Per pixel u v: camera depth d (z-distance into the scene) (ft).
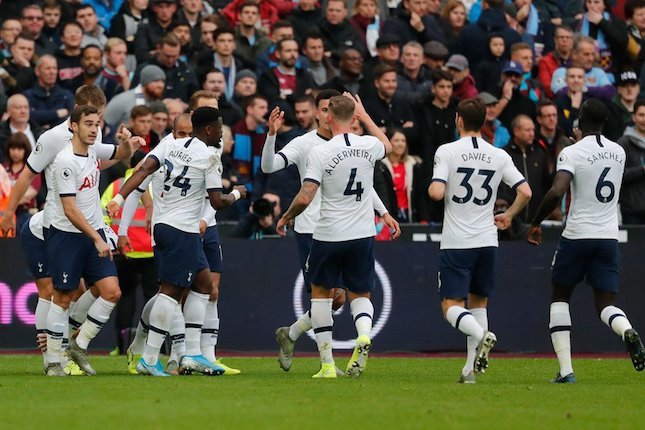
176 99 190.29
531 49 220.23
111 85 203.92
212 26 212.43
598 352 174.09
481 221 117.70
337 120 120.67
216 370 129.18
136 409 94.12
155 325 125.18
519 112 204.85
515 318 172.86
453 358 162.91
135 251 154.92
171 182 122.52
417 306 171.83
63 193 120.98
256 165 188.65
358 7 225.76
